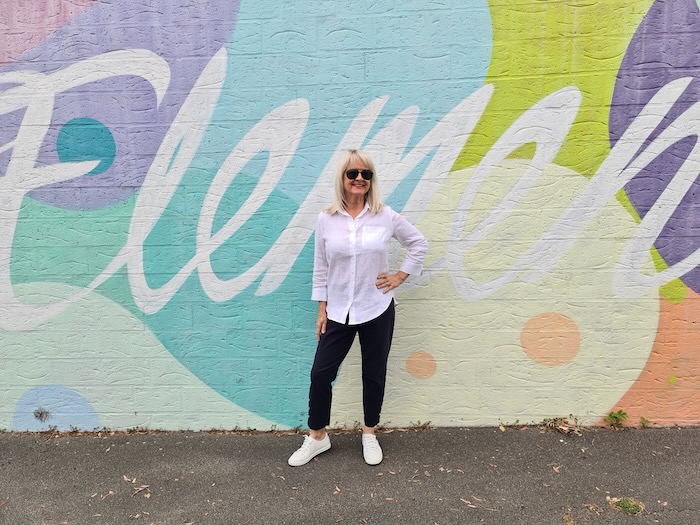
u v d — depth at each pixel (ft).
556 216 9.64
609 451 9.46
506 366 10.12
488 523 7.81
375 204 8.65
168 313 10.21
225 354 10.29
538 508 8.09
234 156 9.73
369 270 8.61
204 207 9.88
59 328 10.30
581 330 9.93
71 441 10.25
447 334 10.08
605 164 9.46
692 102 9.23
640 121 9.32
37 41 9.57
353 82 9.46
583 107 9.34
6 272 10.15
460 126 9.48
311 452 9.42
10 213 9.99
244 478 9.00
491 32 9.25
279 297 10.09
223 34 9.45
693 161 9.36
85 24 9.51
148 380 10.41
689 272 9.64
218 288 10.11
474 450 9.61
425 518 7.94
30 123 9.75
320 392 9.02
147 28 9.49
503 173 9.56
